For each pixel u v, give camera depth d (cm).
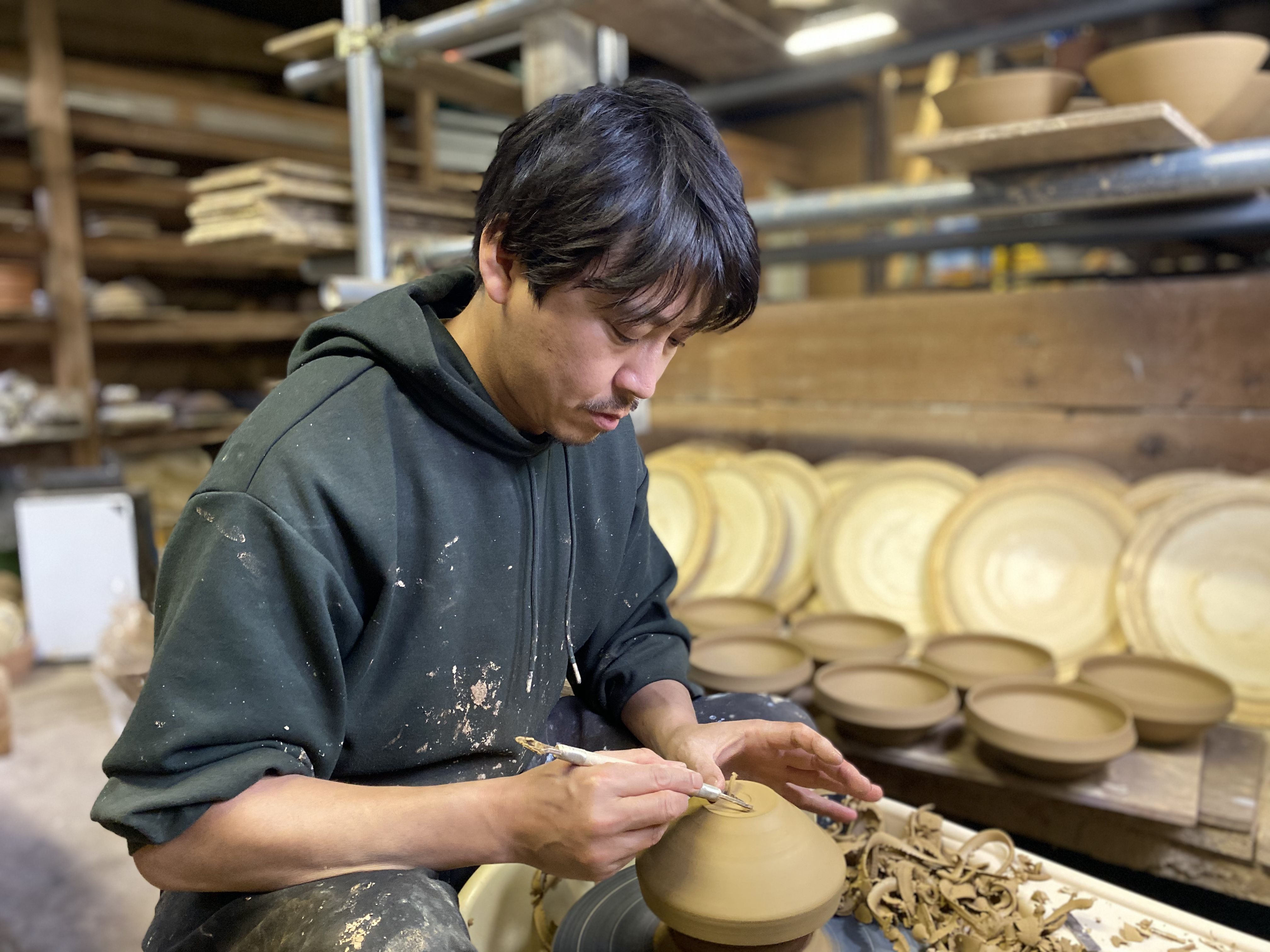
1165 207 240
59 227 357
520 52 452
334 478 83
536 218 73
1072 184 184
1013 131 166
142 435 390
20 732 210
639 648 121
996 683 160
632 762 80
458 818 78
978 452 255
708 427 304
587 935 96
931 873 104
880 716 155
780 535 236
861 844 107
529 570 101
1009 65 409
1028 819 154
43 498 247
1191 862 141
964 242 304
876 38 279
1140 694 164
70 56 406
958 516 217
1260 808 139
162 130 386
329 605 84
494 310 87
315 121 435
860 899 99
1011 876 104
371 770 96
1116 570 197
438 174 477
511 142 79
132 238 382
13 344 401
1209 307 218
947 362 257
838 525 237
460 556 93
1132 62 172
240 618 78
